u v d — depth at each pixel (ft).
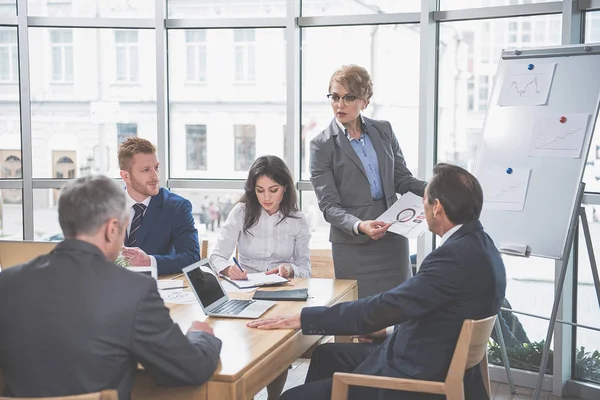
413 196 11.68
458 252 7.54
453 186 7.75
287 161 15.75
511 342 14.23
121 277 5.97
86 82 16.17
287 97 15.55
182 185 16.26
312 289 10.12
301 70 15.71
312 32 15.55
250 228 11.37
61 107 16.21
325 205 12.15
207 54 16.05
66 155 16.28
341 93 11.91
